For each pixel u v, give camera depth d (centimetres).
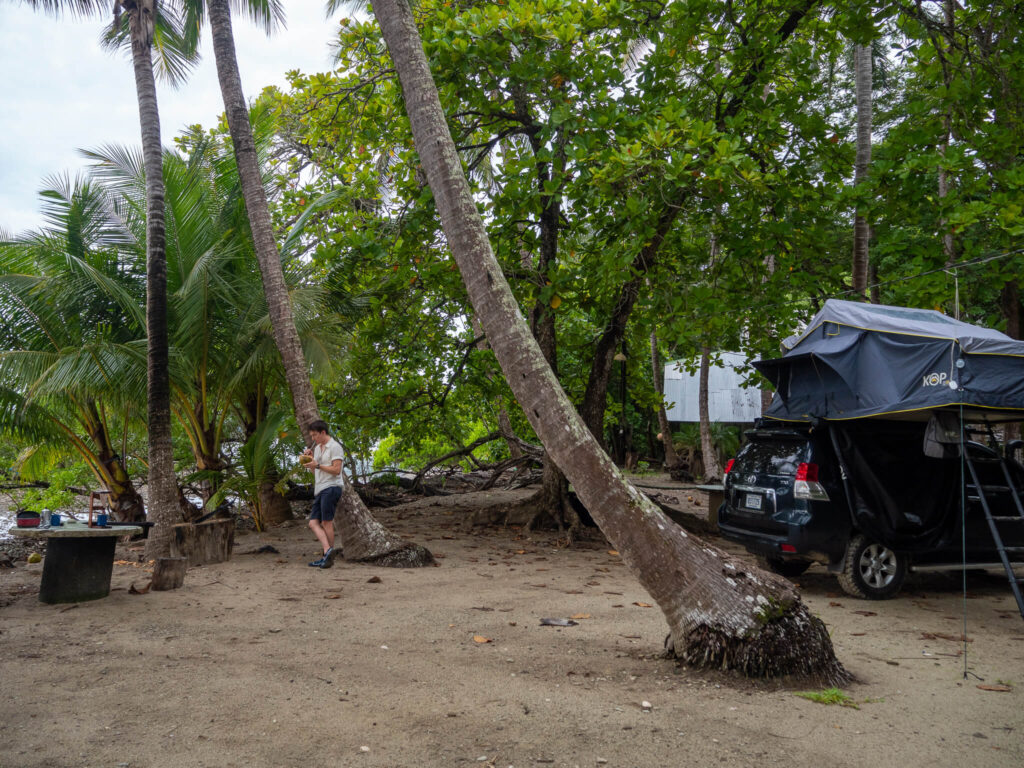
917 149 898
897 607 711
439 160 522
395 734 358
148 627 569
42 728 357
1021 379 605
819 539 733
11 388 1091
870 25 963
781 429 793
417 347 1387
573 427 475
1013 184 780
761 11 1011
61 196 1206
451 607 654
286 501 1420
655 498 1764
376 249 1045
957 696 436
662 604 480
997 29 984
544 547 1080
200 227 1241
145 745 339
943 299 902
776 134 1029
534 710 393
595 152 923
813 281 1086
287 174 1529
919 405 642
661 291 1025
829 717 392
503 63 962
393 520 1389
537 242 1150
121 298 1102
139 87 970
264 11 1203
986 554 795
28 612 619
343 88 1125
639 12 1042
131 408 1141
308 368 1188
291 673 453
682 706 401
